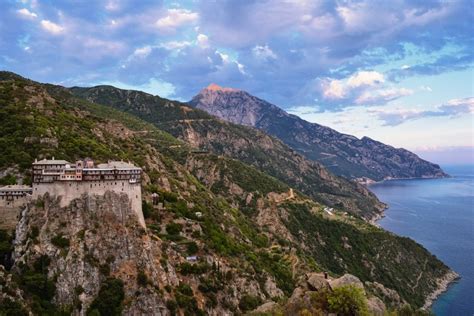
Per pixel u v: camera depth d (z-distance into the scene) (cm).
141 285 15375
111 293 14725
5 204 15850
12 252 15000
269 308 14562
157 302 15312
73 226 15388
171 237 19888
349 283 12800
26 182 17012
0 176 17150
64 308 14088
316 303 12475
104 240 15575
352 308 11969
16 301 13225
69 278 14512
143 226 17412
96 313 14138
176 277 17088
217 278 19112
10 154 18150
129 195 16888
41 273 14450
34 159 18212
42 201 15712
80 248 15000
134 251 15975
